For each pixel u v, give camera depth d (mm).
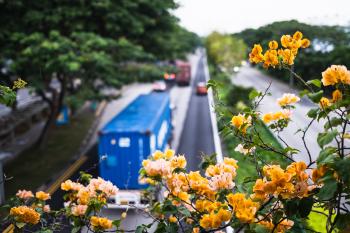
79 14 13102
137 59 15117
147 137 9695
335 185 1907
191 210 2930
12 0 12531
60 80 15008
